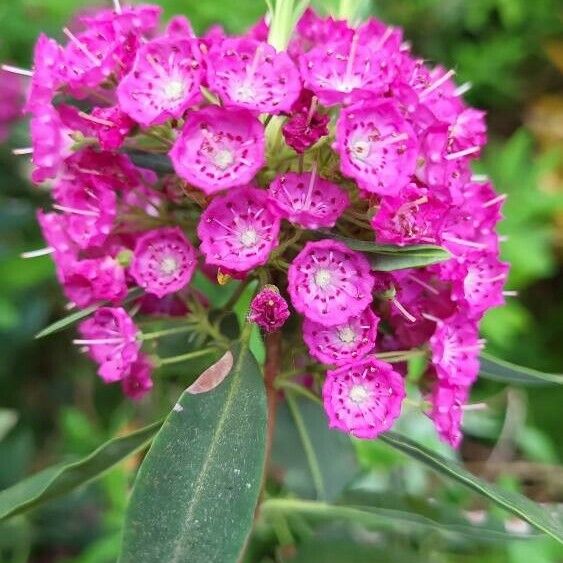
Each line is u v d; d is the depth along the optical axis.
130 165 0.12
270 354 0.13
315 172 0.11
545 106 0.33
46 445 0.25
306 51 0.13
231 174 0.11
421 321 0.12
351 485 0.16
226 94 0.11
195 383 0.11
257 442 0.11
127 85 0.11
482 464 0.22
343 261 0.11
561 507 0.15
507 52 0.31
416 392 0.19
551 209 0.27
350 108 0.11
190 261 0.12
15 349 0.25
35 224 0.25
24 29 0.27
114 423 0.22
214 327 0.13
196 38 0.11
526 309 0.31
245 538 0.10
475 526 0.14
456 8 0.31
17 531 0.21
